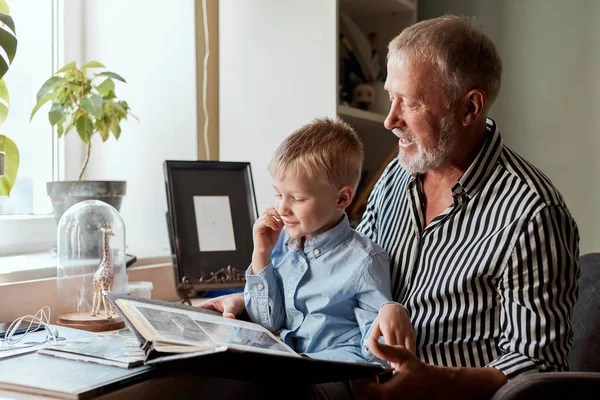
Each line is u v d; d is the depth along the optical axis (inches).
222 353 30.0
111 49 75.7
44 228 69.0
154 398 34.7
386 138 80.0
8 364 35.3
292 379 35.4
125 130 75.5
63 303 52.1
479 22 82.8
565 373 35.9
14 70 68.8
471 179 45.2
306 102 68.2
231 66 72.4
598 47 75.9
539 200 42.4
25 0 69.7
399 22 80.0
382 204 54.1
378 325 40.8
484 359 42.7
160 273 63.8
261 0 70.4
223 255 61.9
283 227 49.9
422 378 36.4
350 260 47.8
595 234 76.6
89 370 33.9
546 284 41.4
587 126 76.8
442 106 44.8
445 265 45.0
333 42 66.4
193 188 62.6
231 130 72.6
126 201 75.7
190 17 71.5
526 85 80.2
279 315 49.3
